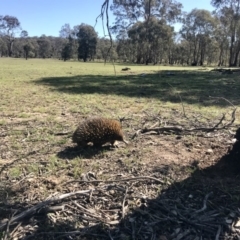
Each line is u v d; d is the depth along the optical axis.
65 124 7.64
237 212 3.45
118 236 3.09
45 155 5.32
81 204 3.63
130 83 18.25
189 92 14.08
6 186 4.10
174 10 54.31
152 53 80.44
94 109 9.80
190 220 3.32
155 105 10.53
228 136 6.21
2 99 11.80
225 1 54.91
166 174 4.41
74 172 4.51
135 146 5.69
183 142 5.86
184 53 86.12
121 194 3.82
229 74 27.27
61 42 115.75
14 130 7.03
